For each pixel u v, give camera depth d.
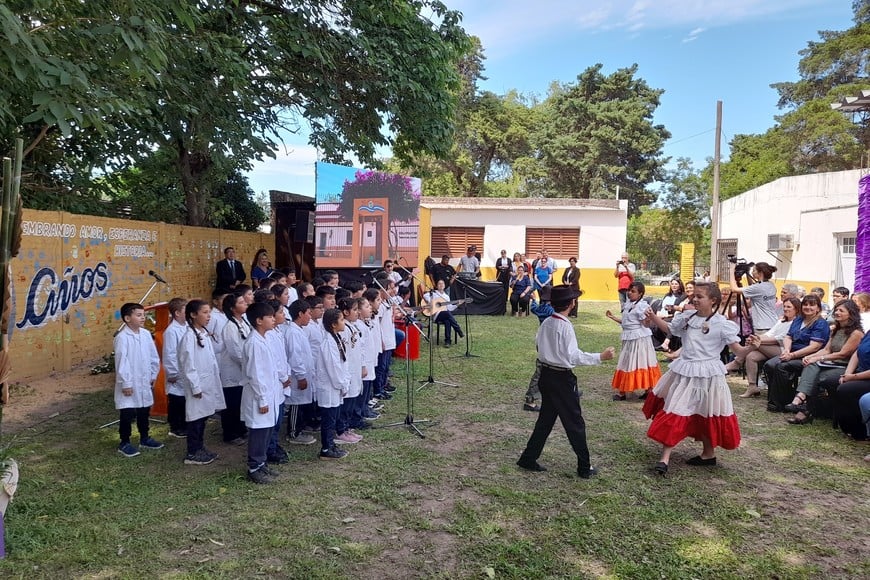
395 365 9.14
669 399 4.93
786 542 3.74
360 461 5.09
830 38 30.36
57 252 8.20
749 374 7.58
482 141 34.22
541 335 4.82
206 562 3.43
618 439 5.72
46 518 3.93
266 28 10.29
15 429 5.82
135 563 3.41
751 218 18.33
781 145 29.08
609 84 33.94
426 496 4.38
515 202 21.28
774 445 5.59
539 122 35.72
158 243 10.70
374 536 3.76
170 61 7.62
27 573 3.29
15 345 7.50
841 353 6.23
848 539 3.79
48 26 5.51
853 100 11.43
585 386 8.05
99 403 6.77
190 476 4.73
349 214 11.71
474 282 15.80
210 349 5.11
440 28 12.01
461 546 3.64
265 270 11.73
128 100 6.73
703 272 27.19
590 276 20.73
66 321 8.38
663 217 35.09
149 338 5.40
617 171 32.25
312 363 5.52
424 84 11.72
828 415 6.38
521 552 3.55
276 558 3.49
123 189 13.18
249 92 10.02
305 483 4.59
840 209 13.72
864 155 18.56
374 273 9.26
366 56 10.70
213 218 15.22
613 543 3.68
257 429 4.57
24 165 9.81
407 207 13.16
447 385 7.90
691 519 4.04
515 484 4.60
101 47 5.82
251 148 10.19
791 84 32.00
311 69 10.98
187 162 12.51
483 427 6.09
